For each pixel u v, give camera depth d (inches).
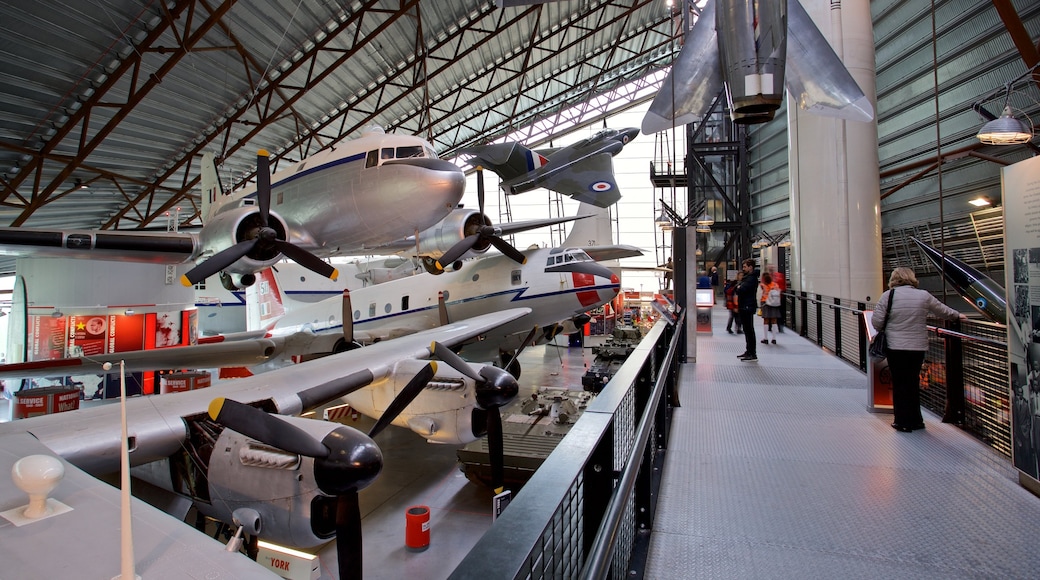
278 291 687.7
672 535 98.1
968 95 495.8
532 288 479.2
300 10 573.6
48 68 488.7
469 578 28.4
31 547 50.3
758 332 471.5
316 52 631.2
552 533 46.1
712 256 1090.7
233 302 913.5
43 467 55.7
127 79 546.3
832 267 394.6
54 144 561.6
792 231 436.8
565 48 862.5
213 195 540.7
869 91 376.5
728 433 162.2
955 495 114.9
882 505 110.3
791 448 148.0
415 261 736.3
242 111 661.9
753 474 128.5
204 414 188.1
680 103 166.2
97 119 583.2
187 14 507.2
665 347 200.1
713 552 91.7
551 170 658.2
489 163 648.4
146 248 328.8
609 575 66.4
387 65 749.3
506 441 310.3
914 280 166.1
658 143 1141.7
